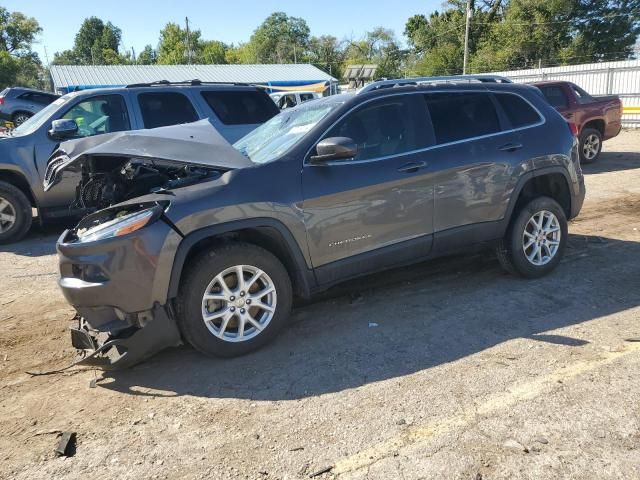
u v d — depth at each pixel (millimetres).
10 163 7570
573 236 6820
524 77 27719
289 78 38688
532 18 42938
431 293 5035
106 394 3602
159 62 84562
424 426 3031
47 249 7523
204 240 3961
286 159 4109
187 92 8461
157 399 3498
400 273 5562
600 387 3318
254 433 3074
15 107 20062
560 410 3109
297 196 4035
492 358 3758
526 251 5164
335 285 4824
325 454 2855
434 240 4680
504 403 3207
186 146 3998
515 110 5156
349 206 4230
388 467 2721
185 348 4207
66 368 3883
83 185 4598
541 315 4422
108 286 3539
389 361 3803
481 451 2797
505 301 4746
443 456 2775
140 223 3570
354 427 3066
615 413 3053
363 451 2857
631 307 4484
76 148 4555
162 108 8289
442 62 50312
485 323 4328
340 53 81062
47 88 72750
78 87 32688
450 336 4137
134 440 3072
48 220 8031
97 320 3684
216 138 4254
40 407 3477
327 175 4172
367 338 4184
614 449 2762
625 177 10891
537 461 2701
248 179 3926
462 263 5797
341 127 4336
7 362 4137
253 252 3900
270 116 8953
